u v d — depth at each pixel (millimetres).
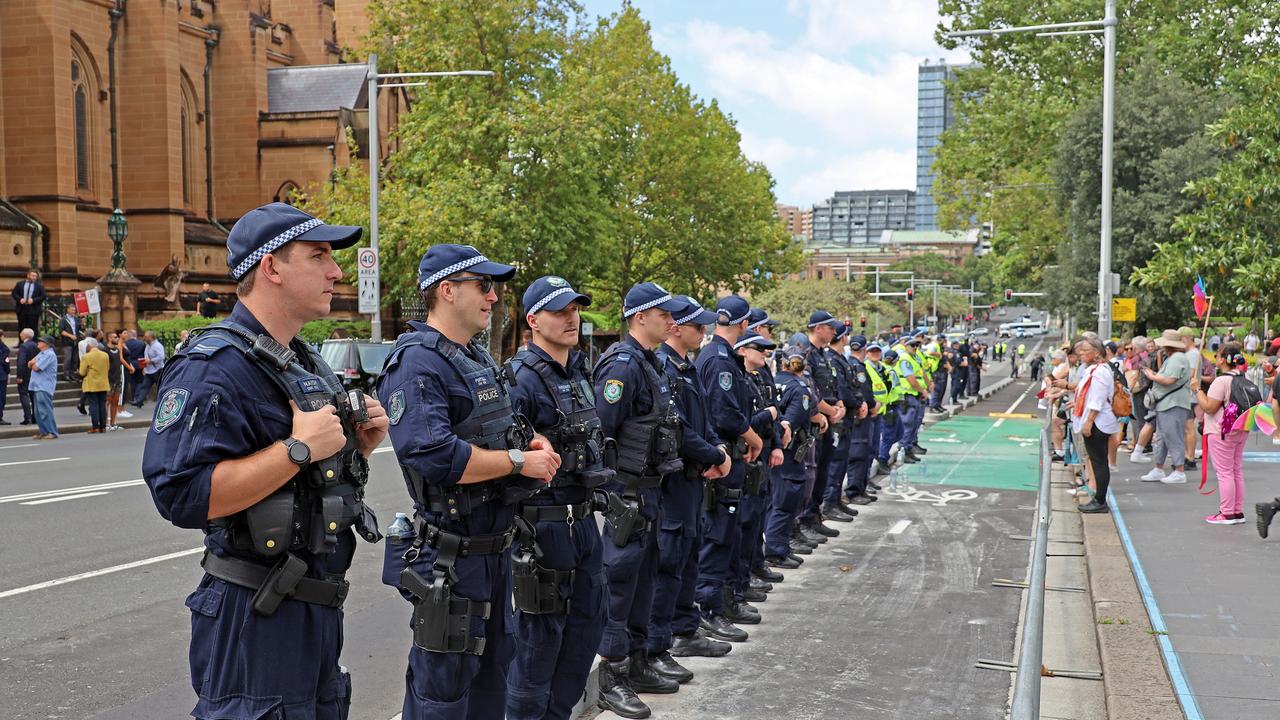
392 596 7945
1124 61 30656
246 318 3100
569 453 4598
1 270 33312
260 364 2996
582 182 31797
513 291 32875
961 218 39906
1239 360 10539
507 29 31812
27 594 7781
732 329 7039
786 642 6875
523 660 4555
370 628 7078
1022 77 33312
